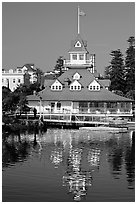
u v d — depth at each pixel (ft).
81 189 121.90
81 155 181.06
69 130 294.25
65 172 144.25
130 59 470.39
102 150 196.03
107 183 128.98
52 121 319.06
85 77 374.63
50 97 355.15
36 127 291.99
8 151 188.14
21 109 315.78
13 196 115.14
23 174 139.64
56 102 352.49
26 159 168.35
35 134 262.26
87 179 134.21
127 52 472.44
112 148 202.18
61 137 247.29
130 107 344.69
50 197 114.52
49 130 292.40
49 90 363.35
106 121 314.14
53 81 370.12
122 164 159.43
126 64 473.67
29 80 517.14
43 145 211.00
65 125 315.78
